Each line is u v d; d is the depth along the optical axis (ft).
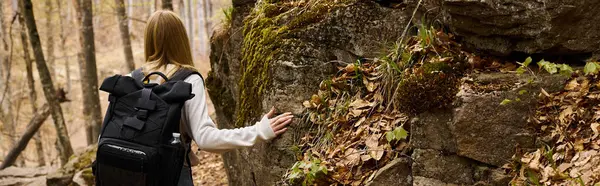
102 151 8.89
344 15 11.44
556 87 9.62
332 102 11.12
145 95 8.94
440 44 10.62
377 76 11.06
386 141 10.28
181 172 9.70
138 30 94.73
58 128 33.63
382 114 10.68
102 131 9.08
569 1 9.48
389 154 10.19
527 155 9.30
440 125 9.70
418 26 11.24
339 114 10.92
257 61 11.86
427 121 9.80
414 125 9.90
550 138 9.31
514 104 9.45
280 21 12.15
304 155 10.68
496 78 9.77
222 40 15.14
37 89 77.46
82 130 77.71
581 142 9.14
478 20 10.03
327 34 11.44
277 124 10.33
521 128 9.43
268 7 12.59
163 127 8.77
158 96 8.94
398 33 11.37
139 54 89.56
